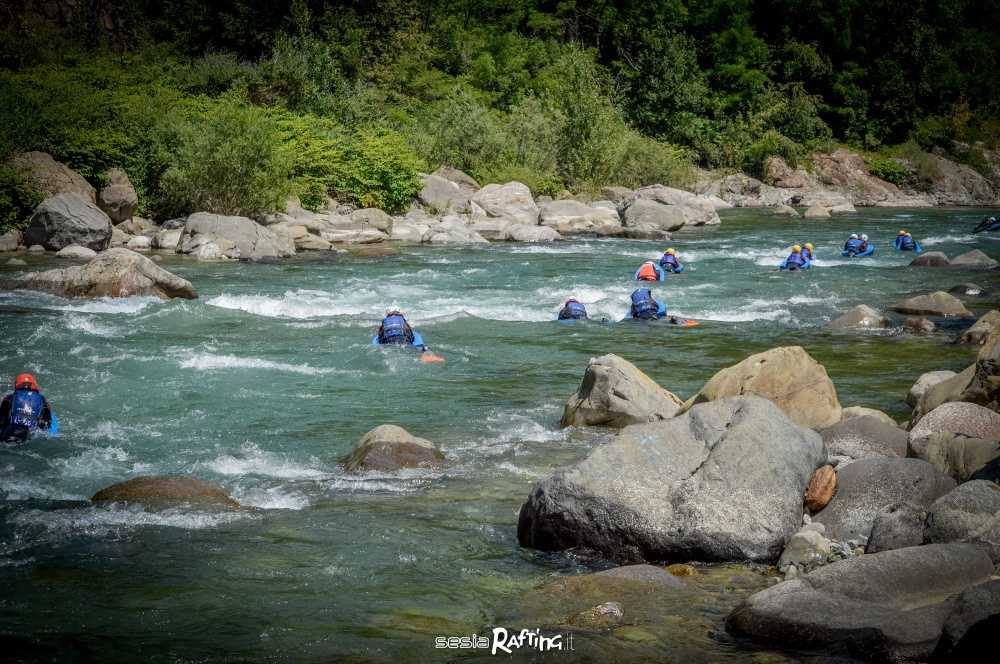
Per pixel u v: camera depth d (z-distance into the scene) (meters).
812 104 62.78
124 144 29.94
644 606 6.11
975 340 15.24
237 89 38.66
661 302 18.17
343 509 8.18
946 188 60.75
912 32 66.88
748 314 18.36
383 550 7.26
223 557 7.06
